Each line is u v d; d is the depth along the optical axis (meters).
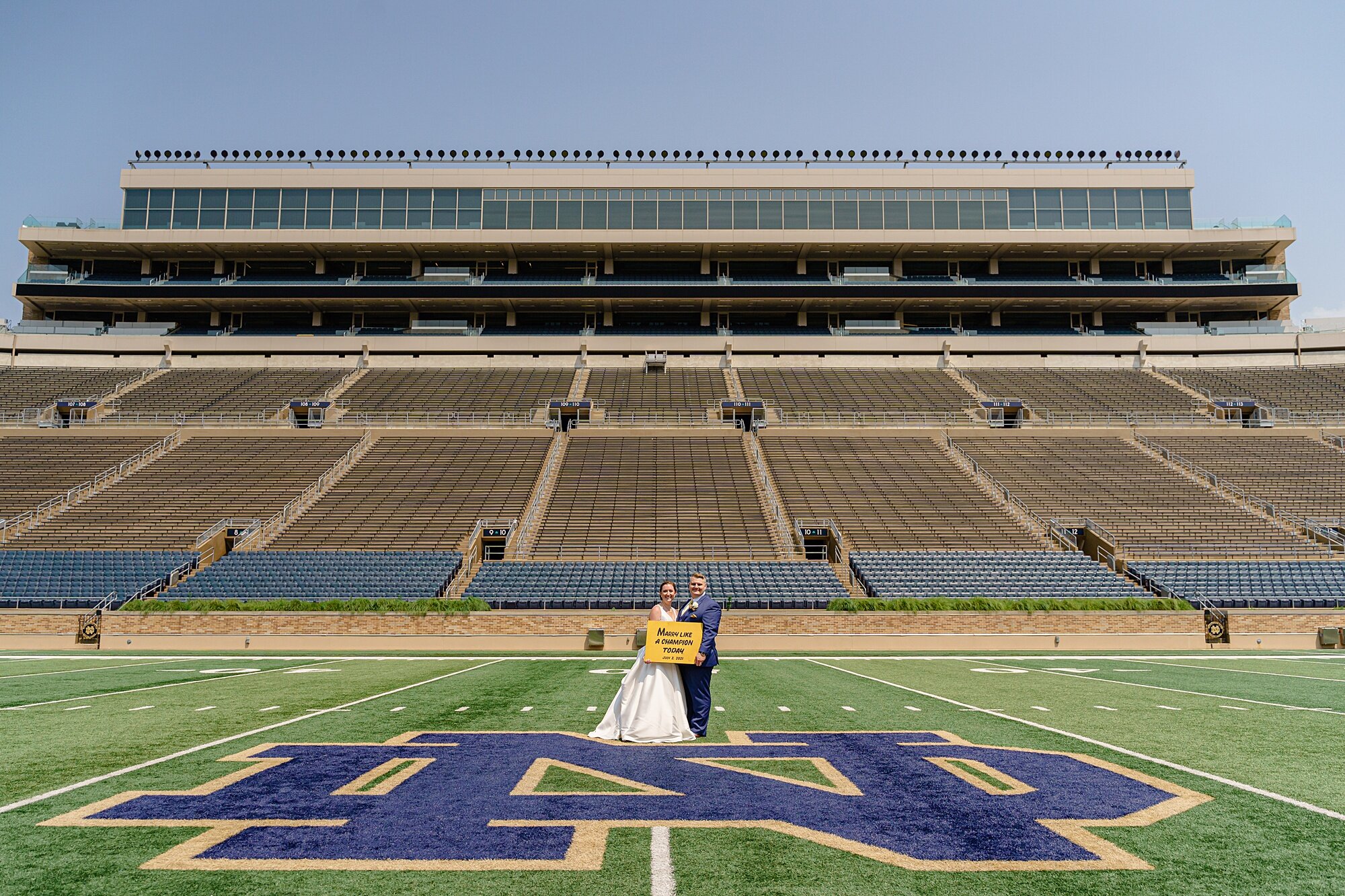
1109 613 22.12
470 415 37.84
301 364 44.19
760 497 30.69
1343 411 38.03
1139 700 11.16
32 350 43.62
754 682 13.46
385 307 47.16
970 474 33.00
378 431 36.25
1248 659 18.03
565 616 21.72
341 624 21.67
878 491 31.36
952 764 7.09
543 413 38.38
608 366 44.41
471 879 4.43
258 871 4.55
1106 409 39.25
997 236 45.72
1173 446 35.50
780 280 47.78
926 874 4.54
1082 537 29.06
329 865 4.64
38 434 35.31
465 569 26.20
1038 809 5.77
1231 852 4.93
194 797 6.01
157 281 46.38
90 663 16.75
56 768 6.92
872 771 6.81
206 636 21.27
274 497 30.17
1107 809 5.78
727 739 8.19
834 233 45.75
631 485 31.48
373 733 8.59
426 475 32.22
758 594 24.19
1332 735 8.55
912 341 45.25
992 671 15.27
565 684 13.07
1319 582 25.30
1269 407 38.53
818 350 45.28
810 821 5.44
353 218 46.53
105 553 26.03
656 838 5.11
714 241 45.59
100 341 44.03
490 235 45.66
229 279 47.94
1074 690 12.27
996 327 48.19
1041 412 38.72
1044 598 24.62
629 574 25.28
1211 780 6.59
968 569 25.89
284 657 18.17
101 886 4.34
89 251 46.22
